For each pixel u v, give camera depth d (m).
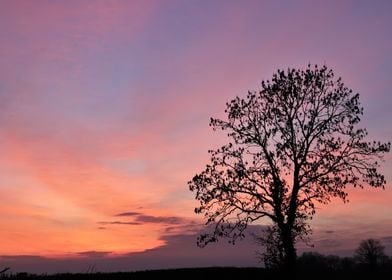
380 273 66.88
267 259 31.27
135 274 41.03
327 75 30.52
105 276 38.38
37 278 32.19
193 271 43.69
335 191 30.50
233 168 31.36
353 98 30.19
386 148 29.86
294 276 30.19
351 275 60.16
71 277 35.41
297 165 30.58
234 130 31.75
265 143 30.95
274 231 30.95
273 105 30.97
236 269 44.53
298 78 30.56
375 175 29.84
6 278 31.16
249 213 31.06
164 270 43.91
